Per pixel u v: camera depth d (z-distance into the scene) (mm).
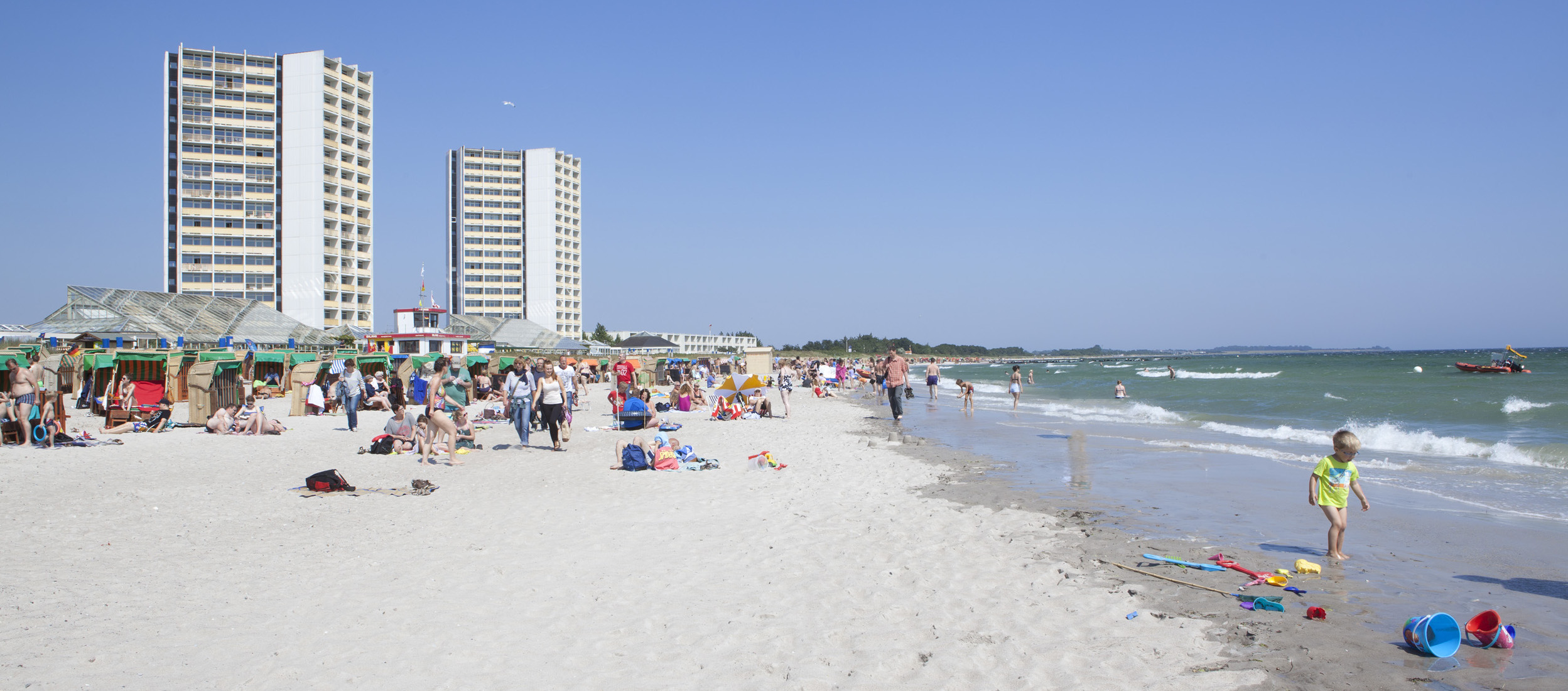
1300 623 5395
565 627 5336
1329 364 105875
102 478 11328
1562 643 5027
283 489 10594
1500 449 13914
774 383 50000
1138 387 43438
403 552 7324
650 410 17906
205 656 4773
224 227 86812
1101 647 4957
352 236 93625
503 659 4773
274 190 88625
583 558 7105
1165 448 15547
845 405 30812
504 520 8773
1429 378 50969
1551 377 49094
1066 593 6062
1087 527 8438
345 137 93438
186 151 85812
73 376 25109
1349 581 6406
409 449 14500
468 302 126375
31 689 4254
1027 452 15000
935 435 18344
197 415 19312
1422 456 14203
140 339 45219
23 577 6344
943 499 10133
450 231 127250
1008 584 6332
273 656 4789
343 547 7504
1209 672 4574
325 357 31141
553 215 128375
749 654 4867
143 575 6477
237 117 87562
